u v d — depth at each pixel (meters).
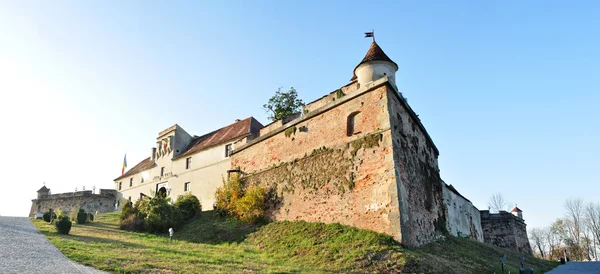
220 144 34.81
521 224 45.97
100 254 13.25
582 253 61.25
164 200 27.77
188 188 37.16
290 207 22.08
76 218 30.25
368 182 18.34
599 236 59.38
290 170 23.00
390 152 17.83
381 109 19.00
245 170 26.98
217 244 20.98
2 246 14.03
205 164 35.84
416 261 13.76
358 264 13.88
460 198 35.06
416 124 22.98
